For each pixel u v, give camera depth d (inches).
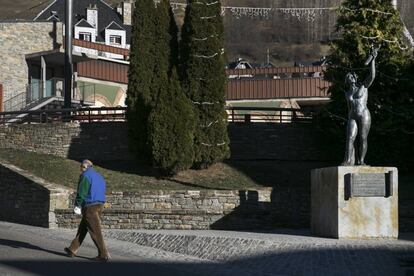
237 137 1797.5
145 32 1731.1
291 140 1807.3
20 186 1441.9
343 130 1710.1
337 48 1721.2
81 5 3703.3
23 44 2544.3
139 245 1083.3
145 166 1680.6
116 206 1347.2
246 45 3949.3
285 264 865.5
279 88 2955.2
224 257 939.3
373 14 1689.2
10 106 2453.2
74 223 1316.4
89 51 2723.9
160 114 1577.3
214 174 1635.1
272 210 1290.6
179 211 1269.7
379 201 1015.6
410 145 1676.9
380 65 1670.8
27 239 1111.6
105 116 1887.3
